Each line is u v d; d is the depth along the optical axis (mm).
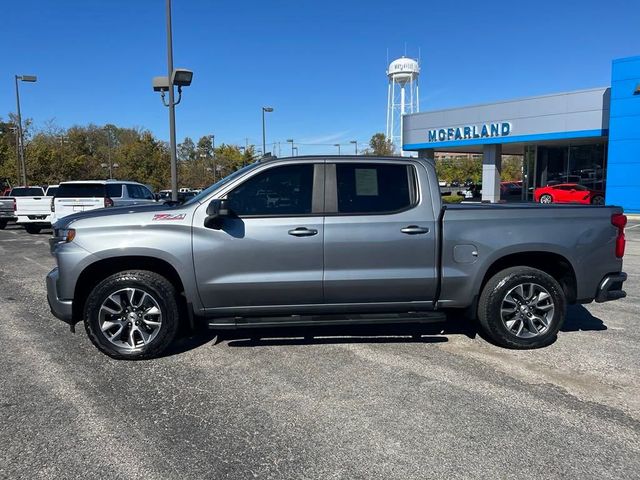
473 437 3445
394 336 5613
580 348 5199
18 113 32188
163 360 4906
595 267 5188
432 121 34469
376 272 4922
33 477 3012
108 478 3006
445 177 71812
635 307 6895
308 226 4836
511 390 4180
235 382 4375
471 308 5160
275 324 4859
